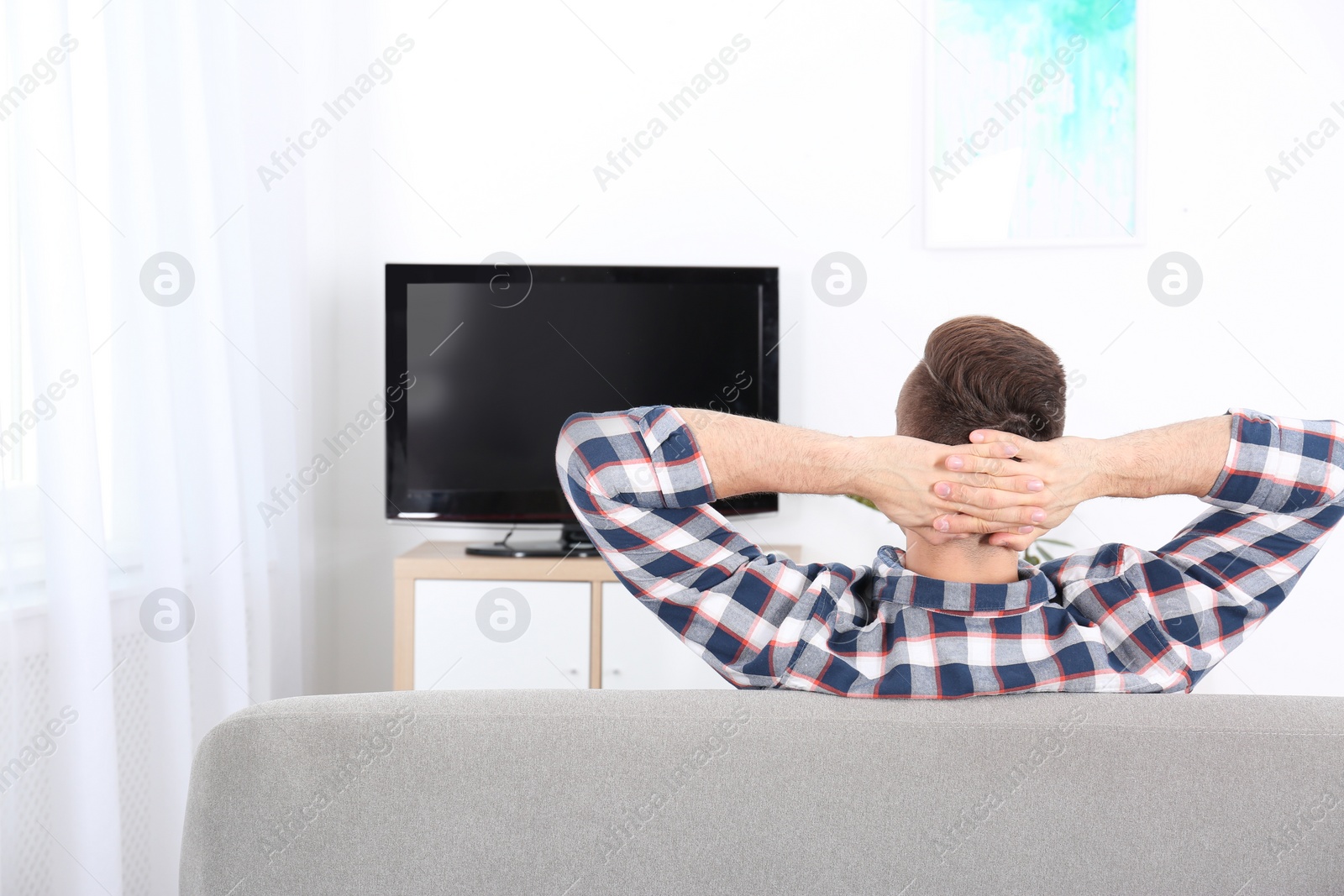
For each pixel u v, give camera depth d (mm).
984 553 816
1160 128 2576
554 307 2537
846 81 2639
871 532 2678
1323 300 2549
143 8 1823
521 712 665
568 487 822
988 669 762
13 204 1526
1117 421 2615
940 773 648
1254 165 2549
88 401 1590
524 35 2680
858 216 2652
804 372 2682
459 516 2539
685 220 2688
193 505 1949
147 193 1827
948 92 2605
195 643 1961
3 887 1507
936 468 771
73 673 1572
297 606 2365
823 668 773
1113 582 816
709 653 818
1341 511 823
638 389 2555
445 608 2400
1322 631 2541
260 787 648
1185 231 2578
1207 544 846
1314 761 639
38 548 1570
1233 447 806
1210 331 2586
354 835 651
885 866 651
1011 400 807
